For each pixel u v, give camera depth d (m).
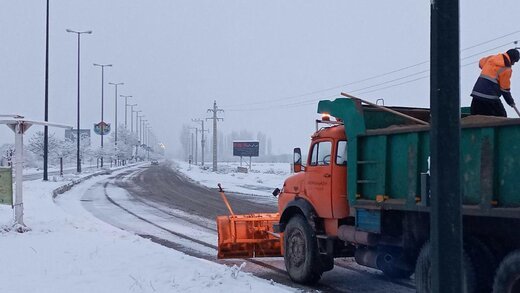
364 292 9.38
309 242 9.74
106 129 78.44
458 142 3.96
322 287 9.79
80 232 14.48
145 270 9.42
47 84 39.06
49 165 88.81
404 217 7.87
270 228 11.55
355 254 9.13
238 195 32.75
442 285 3.87
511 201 5.93
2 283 8.62
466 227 6.86
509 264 6.14
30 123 14.91
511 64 8.46
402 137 7.61
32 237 13.48
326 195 9.52
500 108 8.48
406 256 8.20
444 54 3.97
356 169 8.59
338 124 9.93
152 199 29.31
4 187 14.95
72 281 8.72
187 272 9.20
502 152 6.06
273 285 8.38
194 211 23.17
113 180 48.50
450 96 3.96
